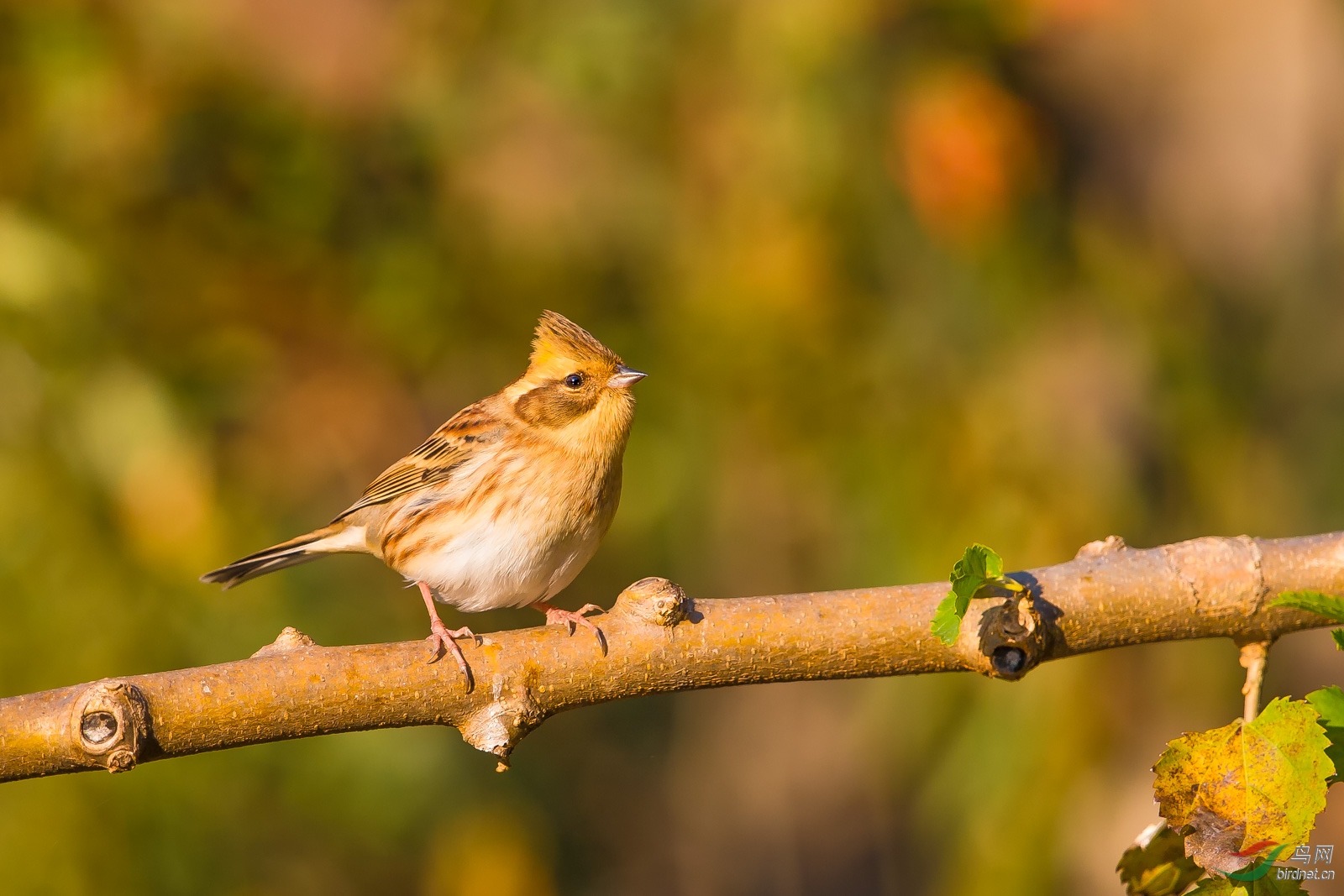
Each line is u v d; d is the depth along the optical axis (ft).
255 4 38.93
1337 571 20.58
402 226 40.63
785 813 57.47
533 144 41.73
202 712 18.57
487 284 41.45
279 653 19.24
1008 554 36.63
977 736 36.91
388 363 40.04
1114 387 39.32
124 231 36.96
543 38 40.93
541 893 43.24
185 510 34.42
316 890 37.91
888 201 38.96
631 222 41.75
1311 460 48.37
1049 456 37.55
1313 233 53.88
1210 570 20.61
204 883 34.76
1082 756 36.24
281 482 37.88
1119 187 44.93
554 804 46.70
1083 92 44.70
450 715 19.65
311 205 39.01
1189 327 41.93
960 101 37.86
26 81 35.81
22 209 35.14
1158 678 38.75
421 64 40.81
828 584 43.27
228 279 38.06
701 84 40.65
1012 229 38.50
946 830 38.50
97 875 32.53
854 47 38.75
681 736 56.39
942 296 39.04
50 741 17.89
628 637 19.93
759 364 39.60
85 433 34.35
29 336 34.35
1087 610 20.47
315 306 39.14
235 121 38.19
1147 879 18.74
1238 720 16.78
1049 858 35.65
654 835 52.26
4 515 33.12
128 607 33.65
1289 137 55.21
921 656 20.22
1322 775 16.26
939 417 38.32
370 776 38.86
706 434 41.55
